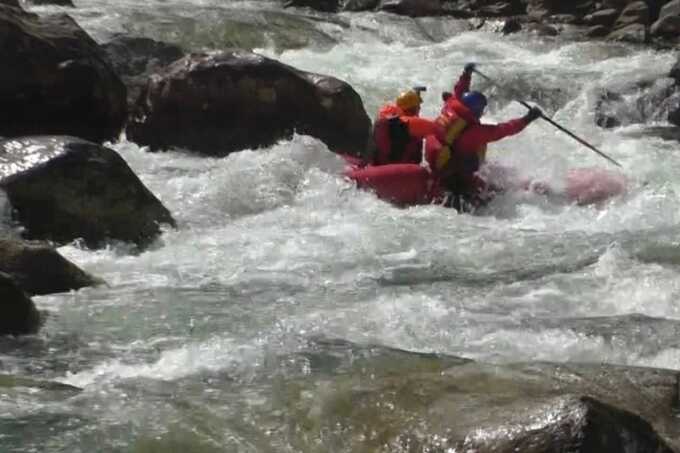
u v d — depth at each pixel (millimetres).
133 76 31984
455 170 24516
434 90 36375
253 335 14828
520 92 36688
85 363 13742
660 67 39406
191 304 16312
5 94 25578
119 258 19047
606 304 16844
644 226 22750
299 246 20078
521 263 19281
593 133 33000
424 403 12094
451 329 15297
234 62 27750
